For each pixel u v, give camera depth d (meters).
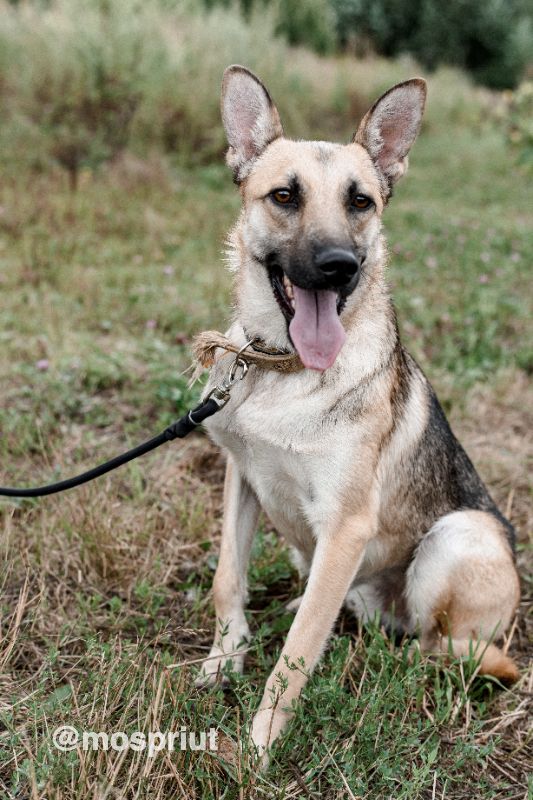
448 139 6.38
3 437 1.66
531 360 2.18
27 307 2.21
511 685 1.27
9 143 3.83
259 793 1.08
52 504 1.47
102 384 1.88
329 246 1.16
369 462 1.21
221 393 1.21
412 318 2.38
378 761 1.11
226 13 6.09
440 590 1.31
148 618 1.32
